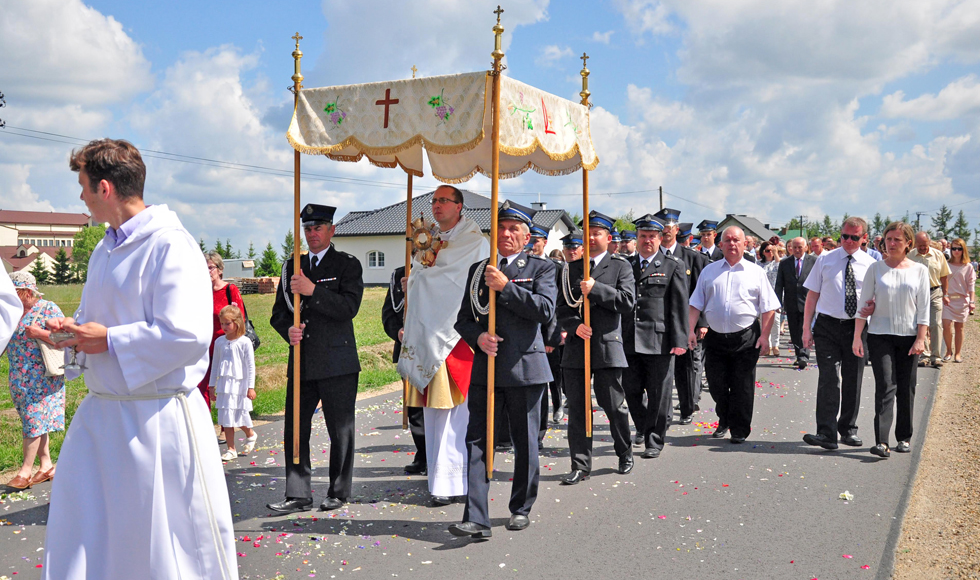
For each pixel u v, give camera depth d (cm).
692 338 752
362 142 487
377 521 503
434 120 465
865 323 661
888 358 643
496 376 471
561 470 631
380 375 1160
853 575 399
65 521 287
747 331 696
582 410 589
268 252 6619
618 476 605
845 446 690
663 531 473
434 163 661
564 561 428
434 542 462
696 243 1297
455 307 536
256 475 627
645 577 403
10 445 694
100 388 291
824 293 689
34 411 582
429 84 468
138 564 287
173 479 290
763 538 457
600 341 596
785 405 902
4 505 542
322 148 497
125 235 296
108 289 291
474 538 466
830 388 681
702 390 1049
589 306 601
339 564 427
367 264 4812
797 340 1207
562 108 527
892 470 601
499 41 453
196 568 293
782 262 1214
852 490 550
